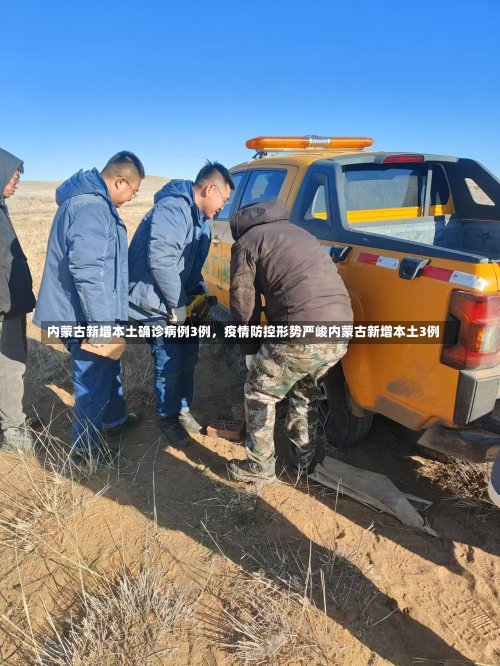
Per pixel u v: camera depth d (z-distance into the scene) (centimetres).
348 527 265
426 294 232
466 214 389
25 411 396
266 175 407
